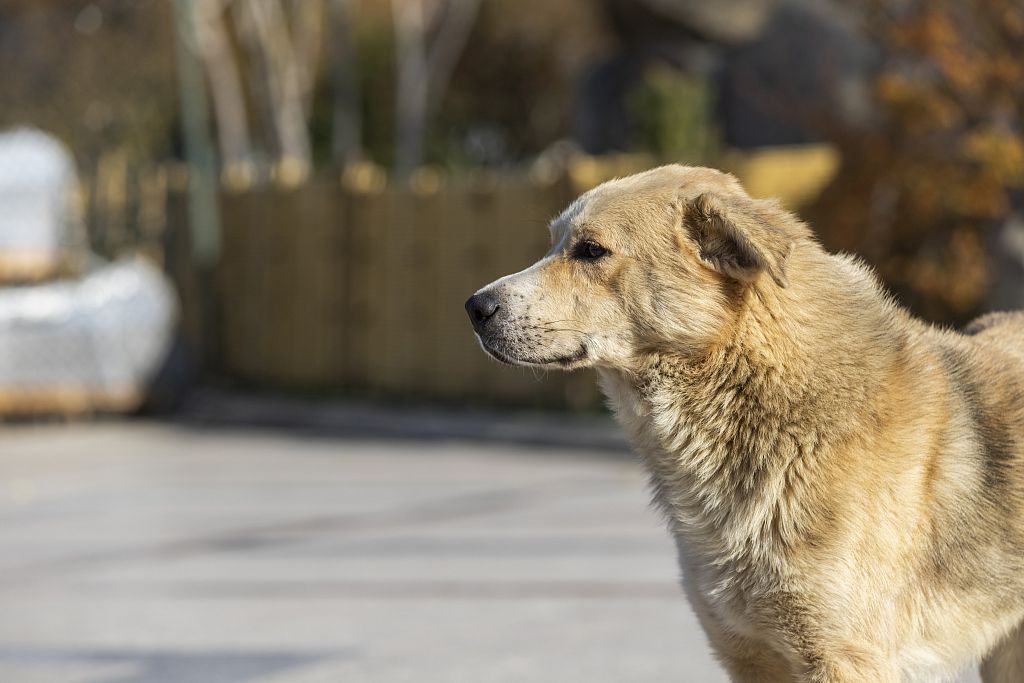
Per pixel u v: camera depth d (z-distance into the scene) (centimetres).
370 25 5603
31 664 977
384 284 2553
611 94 3219
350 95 4934
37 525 1528
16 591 1206
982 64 1805
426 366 2483
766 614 653
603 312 709
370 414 2380
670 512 692
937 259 1970
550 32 5816
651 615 1041
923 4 1839
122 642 1027
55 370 2459
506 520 1457
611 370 722
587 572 1193
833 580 636
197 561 1305
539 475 1780
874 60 2381
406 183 2648
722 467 669
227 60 4609
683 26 3034
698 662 916
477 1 5731
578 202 746
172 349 2586
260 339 2797
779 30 2569
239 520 1513
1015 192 1873
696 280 680
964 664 689
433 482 1750
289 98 4459
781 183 2125
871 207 1969
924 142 1902
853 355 662
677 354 684
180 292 2916
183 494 1712
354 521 1484
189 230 2898
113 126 4097
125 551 1362
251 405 2558
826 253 714
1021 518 675
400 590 1153
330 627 1045
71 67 4044
